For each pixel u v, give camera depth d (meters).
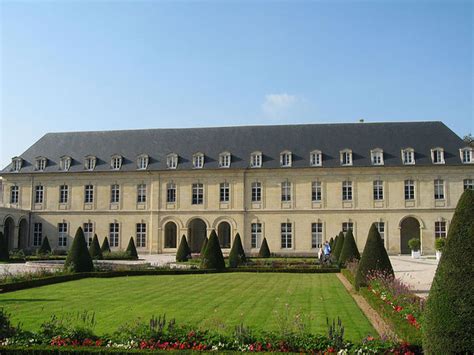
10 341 11.64
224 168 56.97
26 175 60.22
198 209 57.50
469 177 53.97
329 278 30.55
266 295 21.91
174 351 10.73
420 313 12.83
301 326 12.20
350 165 55.31
